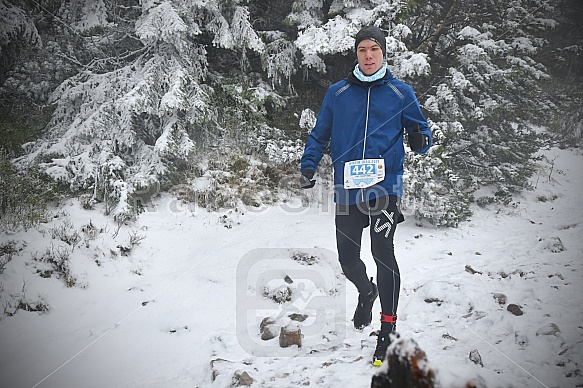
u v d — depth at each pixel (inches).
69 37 305.1
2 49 305.1
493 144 320.8
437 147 280.2
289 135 333.1
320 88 363.6
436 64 330.0
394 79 134.2
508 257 204.1
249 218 260.1
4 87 304.0
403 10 285.4
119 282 193.5
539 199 316.8
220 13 305.4
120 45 305.1
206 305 168.7
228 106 324.8
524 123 346.6
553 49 393.4
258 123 323.6
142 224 240.1
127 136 270.4
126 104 261.1
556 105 390.6
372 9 308.0
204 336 146.6
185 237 236.7
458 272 186.4
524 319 142.5
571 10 408.5
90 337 150.9
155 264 211.8
